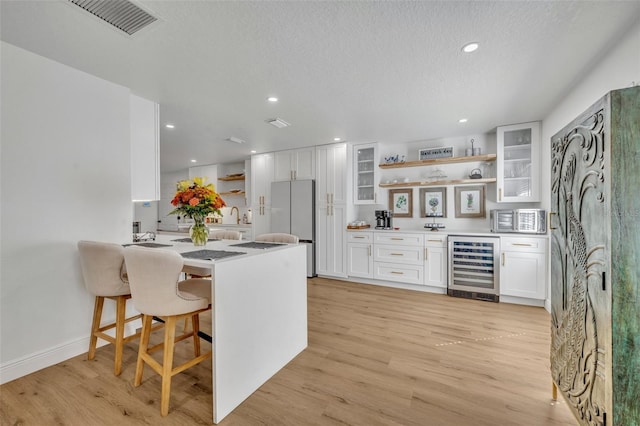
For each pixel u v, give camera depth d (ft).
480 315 9.84
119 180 7.90
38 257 6.38
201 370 6.44
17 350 6.07
